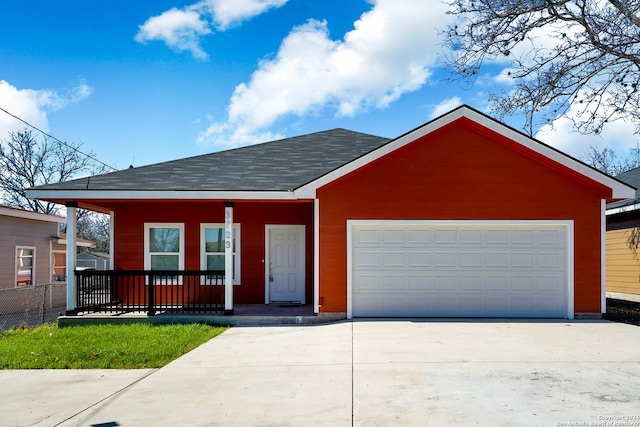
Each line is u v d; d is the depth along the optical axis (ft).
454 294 39.19
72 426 16.85
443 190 38.99
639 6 32.55
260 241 47.06
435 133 39.04
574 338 30.25
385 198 38.99
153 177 42.34
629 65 34.09
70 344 29.84
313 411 17.65
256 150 51.13
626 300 54.08
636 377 21.31
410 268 39.27
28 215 60.03
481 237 39.24
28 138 116.47
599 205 38.78
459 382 20.72
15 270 59.06
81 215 133.69
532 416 16.70
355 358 25.45
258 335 33.14
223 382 21.66
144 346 28.89
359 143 53.31
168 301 46.57
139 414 17.80
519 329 33.60
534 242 39.14
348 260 38.91
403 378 21.50
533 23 32.40
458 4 32.71
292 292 47.01
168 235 47.26
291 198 38.70
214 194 38.60
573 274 38.63
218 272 39.11
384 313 39.17
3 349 29.04
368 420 16.60
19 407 18.89
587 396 18.75
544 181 38.88
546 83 34.47
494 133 38.50
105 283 41.06
